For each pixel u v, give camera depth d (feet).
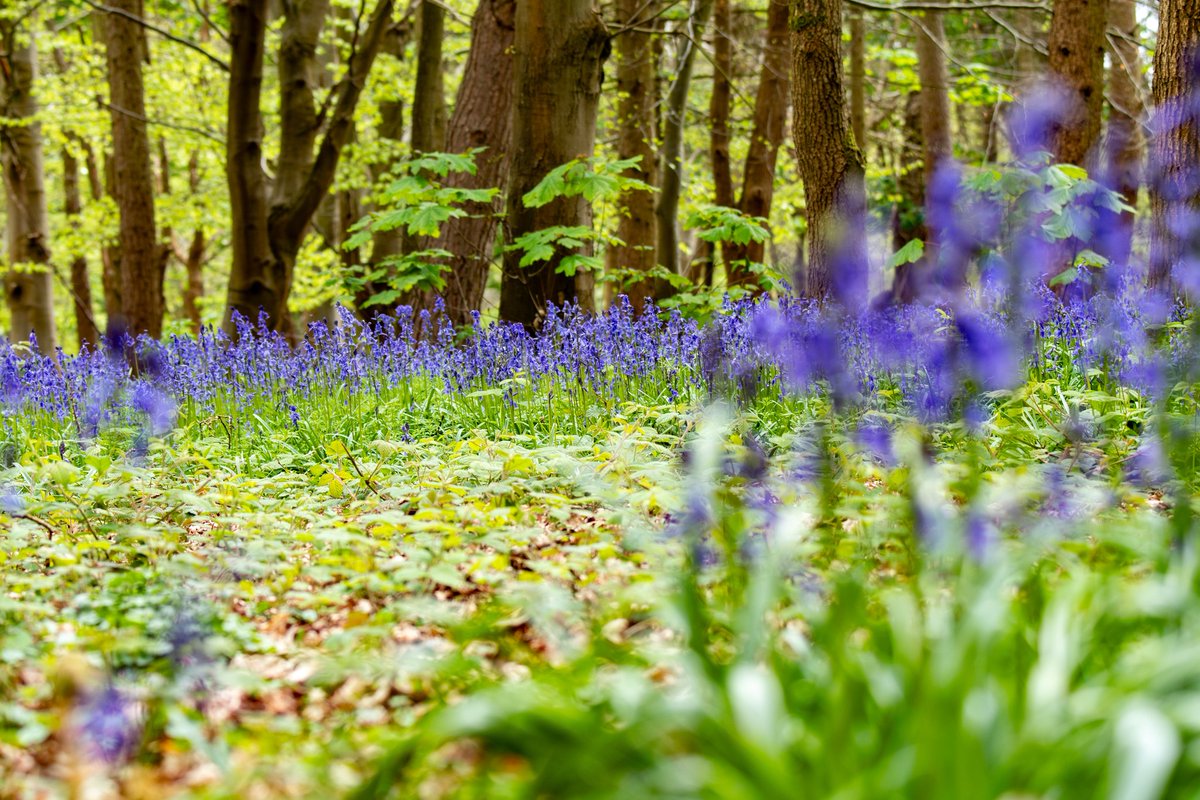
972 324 11.96
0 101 55.26
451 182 42.39
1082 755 6.51
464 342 35.68
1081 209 24.94
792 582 11.01
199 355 27.66
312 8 39.45
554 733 7.47
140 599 12.90
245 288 38.68
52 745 9.52
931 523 10.24
